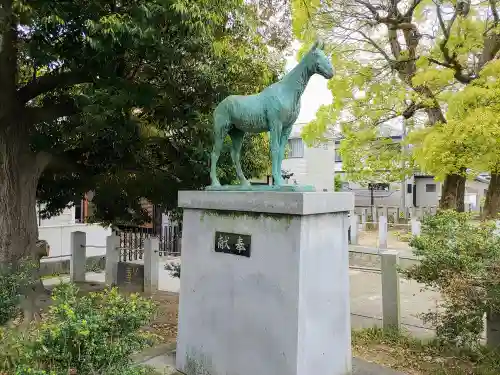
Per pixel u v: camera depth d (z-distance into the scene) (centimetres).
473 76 874
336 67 935
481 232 505
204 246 429
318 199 360
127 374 311
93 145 662
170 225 1295
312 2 838
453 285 436
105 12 453
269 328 365
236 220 398
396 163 1109
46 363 300
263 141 733
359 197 2319
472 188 2311
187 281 446
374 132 1004
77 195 805
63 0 438
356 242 1343
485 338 543
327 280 382
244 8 580
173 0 427
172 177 712
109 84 520
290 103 405
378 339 545
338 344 400
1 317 477
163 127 663
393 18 874
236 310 394
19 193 604
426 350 508
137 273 839
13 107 584
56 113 620
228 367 398
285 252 355
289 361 347
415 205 2262
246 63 583
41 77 588
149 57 509
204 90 588
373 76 926
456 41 838
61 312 330
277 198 358
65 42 477
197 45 515
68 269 1070
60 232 1143
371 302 765
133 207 871
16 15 445
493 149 684
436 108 886
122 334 332
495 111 689
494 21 817
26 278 549
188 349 439
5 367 321
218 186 438
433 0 834
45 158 639
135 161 693
